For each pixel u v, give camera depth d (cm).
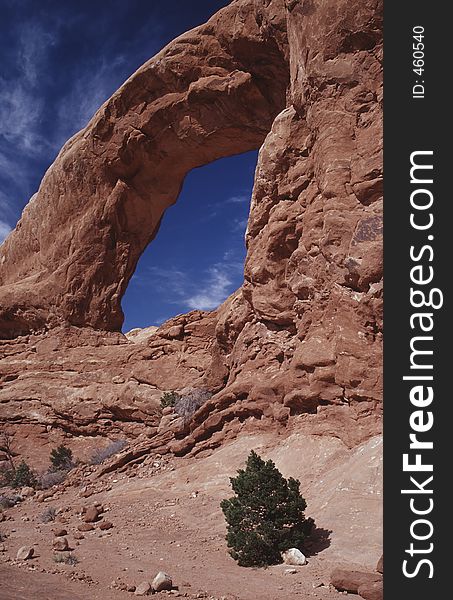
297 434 1321
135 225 2814
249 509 941
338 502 1012
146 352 2408
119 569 834
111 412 2317
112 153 2662
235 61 2264
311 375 1317
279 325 1573
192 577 809
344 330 1257
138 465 1636
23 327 2772
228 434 1512
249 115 2366
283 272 1568
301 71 1502
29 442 2416
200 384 1961
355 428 1185
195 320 2414
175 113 2500
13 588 665
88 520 1199
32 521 1272
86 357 2558
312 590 751
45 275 2789
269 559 892
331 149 1383
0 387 2603
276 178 1611
